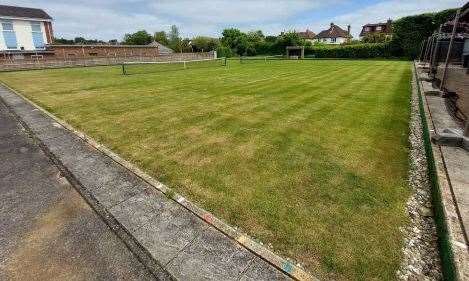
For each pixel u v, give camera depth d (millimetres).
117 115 9664
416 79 17031
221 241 3617
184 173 5395
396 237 3627
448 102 10008
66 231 3891
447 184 4332
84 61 39219
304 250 3412
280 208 4234
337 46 50531
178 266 3234
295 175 5227
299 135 7301
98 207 4410
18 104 11852
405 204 4344
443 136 5871
